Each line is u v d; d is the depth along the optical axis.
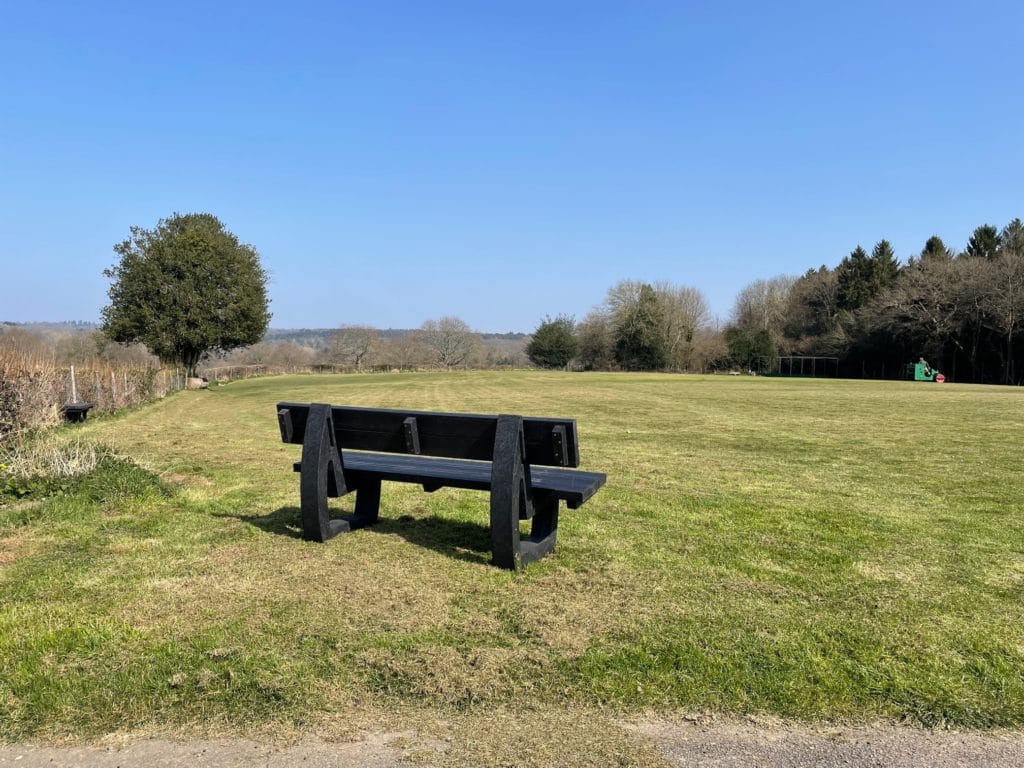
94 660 3.09
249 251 42.16
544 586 4.15
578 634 3.46
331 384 41.78
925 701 2.88
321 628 3.47
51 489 6.28
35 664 3.03
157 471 8.08
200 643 3.27
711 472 8.80
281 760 2.45
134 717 2.68
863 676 3.07
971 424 15.51
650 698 2.87
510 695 2.88
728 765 2.45
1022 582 4.41
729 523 5.90
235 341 41.53
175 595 3.90
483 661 3.14
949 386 38.31
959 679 3.06
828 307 74.88
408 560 4.61
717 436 13.18
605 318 76.44
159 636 3.34
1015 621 3.73
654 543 5.19
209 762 2.43
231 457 9.79
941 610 3.88
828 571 4.56
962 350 56.09
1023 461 9.95
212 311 39.06
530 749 2.52
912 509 6.64
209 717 2.69
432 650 3.24
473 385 38.88
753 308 85.69
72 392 16.39
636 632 3.49
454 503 6.47
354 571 4.36
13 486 6.19
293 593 3.96
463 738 2.59
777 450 11.12
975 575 4.54
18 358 11.68
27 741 2.54
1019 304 50.09
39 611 3.62
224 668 3.03
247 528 5.36
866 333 62.44
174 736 2.57
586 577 4.33
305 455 4.98
